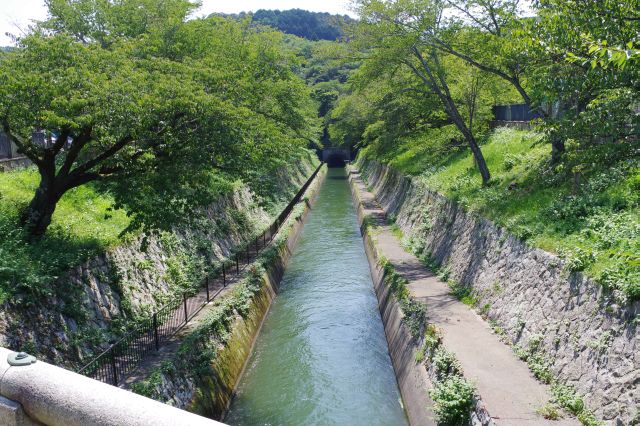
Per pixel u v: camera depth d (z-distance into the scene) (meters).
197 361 12.03
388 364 14.80
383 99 23.28
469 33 17.59
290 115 25.38
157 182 12.33
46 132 12.45
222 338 13.68
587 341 8.76
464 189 20.33
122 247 14.66
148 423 2.29
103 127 11.79
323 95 80.19
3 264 10.23
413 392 11.66
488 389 9.28
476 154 19.88
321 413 12.26
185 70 14.15
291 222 29.95
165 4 22.05
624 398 7.43
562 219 12.17
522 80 18.91
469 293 14.74
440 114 24.19
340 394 13.15
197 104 12.41
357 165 70.62
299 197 40.28
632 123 9.96
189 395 10.85
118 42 15.94
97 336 11.40
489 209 16.08
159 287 15.62
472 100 20.84
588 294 9.21
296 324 17.72
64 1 20.36
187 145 12.87
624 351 7.81
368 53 21.02
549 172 15.41
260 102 23.59
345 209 41.44
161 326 13.24
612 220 10.57
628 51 5.56
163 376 10.30
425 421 10.23
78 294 11.63
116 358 11.05
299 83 26.17
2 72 11.23
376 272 21.38
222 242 22.22
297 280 22.55
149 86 12.44
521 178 17.30
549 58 12.08
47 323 10.33
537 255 11.53
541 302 10.70
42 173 12.97
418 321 13.73
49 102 11.27
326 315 18.47
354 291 20.92
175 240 18.14
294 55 25.78
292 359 15.18
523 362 10.39
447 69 21.33
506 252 13.31
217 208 23.91
